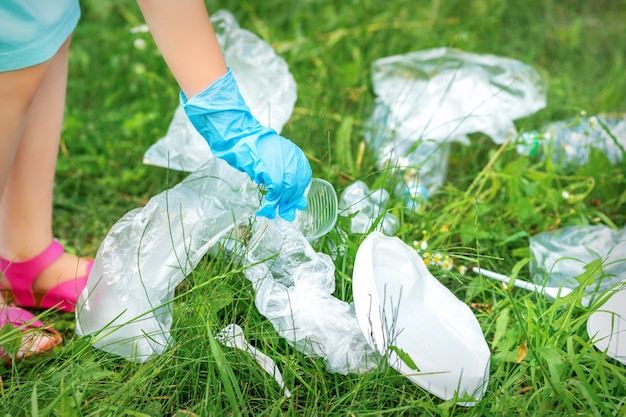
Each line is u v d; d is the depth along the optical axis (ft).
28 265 5.83
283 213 5.00
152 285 5.13
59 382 4.82
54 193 7.43
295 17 10.17
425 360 4.69
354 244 5.43
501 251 6.49
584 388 4.60
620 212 7.14
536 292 5.49
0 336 5.01
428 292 5.22
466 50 9.68
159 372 4.85
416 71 7.70
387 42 9.86
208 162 5.42
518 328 5.22
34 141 5.51
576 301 5.22
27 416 4.61
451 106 7.18
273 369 4.90
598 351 5.17
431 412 4.76
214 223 5.21
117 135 8.21
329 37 9.72
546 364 4.95
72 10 5.08
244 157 4.80
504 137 7.10
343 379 5.03
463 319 5.10
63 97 5.64
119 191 7.52
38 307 6.00
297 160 4.88
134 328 5.07
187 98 4.92
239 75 6.73
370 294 4.61
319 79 8.78
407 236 6.04
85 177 7.72
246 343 5.01
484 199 7.05
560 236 6.40
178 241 5.13
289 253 5.20
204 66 4.79
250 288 5.36
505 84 7.35
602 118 8.07
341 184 7.00
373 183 7.05
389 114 7.47
